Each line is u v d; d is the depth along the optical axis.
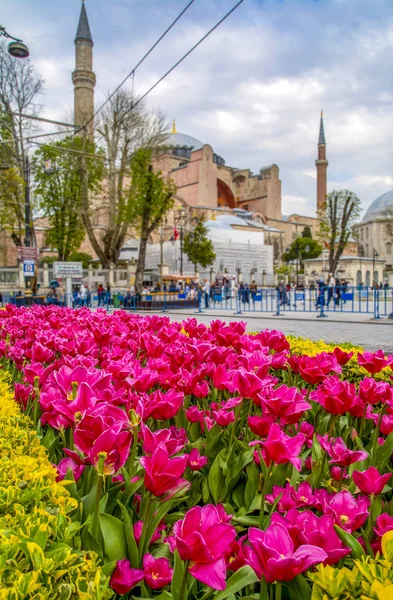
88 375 2.26
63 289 32.44
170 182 28.70
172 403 2.15
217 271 57.22
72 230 37.12
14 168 32.88
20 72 31.09
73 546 1.47
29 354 3.44
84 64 63.75
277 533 1.17
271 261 63.31
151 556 1.54
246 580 1.36
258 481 2.06
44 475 1.76
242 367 2.48
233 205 98.44
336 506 1.52
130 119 32.19
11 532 1.32
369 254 100.19
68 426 2.21
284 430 2.58
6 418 2.43
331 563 1.30
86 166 32.38
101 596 1.16
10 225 35.41
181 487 1.42
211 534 1.17
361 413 2.44
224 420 2.33
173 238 55.19
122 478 1.94
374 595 1.08
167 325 4.96
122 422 1.70
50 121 15.77
